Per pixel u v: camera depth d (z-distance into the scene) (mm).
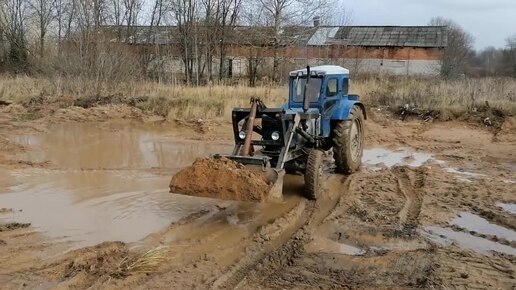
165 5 29906
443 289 4836
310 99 8633
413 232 6445
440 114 16188
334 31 40406
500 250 5961
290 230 6516
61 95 19109
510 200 7875
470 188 8477
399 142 13312
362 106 10000
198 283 4918
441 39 39562
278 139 7453
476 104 16672
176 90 19766
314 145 8414
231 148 12133
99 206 7332
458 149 12430
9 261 5352
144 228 6445
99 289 4703
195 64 28453
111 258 5402
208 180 6375
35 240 5980
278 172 6648
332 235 6363
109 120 15867
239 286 4898
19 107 17203
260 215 6992
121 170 9648
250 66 27141
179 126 15039
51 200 7605
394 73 35031
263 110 7438
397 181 8930
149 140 13062
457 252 5762
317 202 7676
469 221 6949
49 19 33906
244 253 5691
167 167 10000
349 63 31047
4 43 34156
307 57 28484
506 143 13102
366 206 7500
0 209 7102
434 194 8102
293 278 5109
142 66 26719
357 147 9867
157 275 5059
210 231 6336
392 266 5398
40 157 10750
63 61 22531
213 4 27984
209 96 18562
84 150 11641
